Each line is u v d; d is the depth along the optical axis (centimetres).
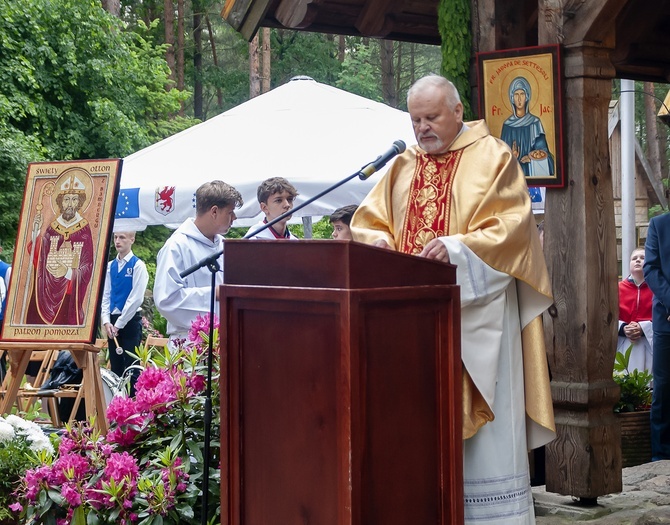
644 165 2348
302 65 3406
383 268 271
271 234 525
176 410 391
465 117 514
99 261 555
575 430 480
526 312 360
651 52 734
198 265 337
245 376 286
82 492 370
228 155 728
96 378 555
